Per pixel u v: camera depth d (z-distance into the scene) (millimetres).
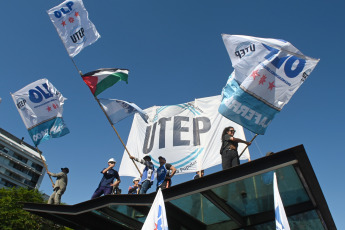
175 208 8914
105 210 9375
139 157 13648
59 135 12094
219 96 14031
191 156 12672
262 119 8172
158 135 13664
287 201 8375
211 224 9672
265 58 8508
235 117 8297
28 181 62094
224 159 8586
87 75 11328
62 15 11953
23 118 12531
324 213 8359
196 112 13922
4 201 24500
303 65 8414
